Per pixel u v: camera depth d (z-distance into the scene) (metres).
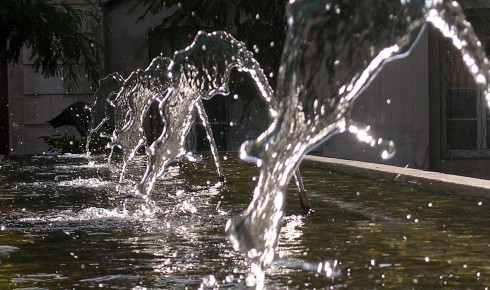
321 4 3.51
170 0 18.31
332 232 5.82
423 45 20.16
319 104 3.60
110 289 4.06
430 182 8.55
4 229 6.09
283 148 3.59
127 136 11.69
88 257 4.92
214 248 5.14
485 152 20.30
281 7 18.34
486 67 3.78
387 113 20.16
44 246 5.32
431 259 4.79
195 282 4.18
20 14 15.18
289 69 3.54
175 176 10.75
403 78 20.16
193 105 7.26
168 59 10.93
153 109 20.61
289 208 7.16
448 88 20.16
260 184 3.54
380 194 8.19
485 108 20.25
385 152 3.64
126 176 11.09
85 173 11.72
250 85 18.27
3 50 17.00
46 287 4.12
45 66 16.62
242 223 3.47
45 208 7.37
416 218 6.48
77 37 16.78
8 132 21.61
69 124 19.31
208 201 7.80
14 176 11.23
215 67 7.20
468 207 7.07
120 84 17.66
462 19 3.70
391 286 4.09
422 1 3.64
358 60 3.61
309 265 4.61
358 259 4.80
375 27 3.58
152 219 6.55
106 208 7.29
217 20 18.36
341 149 20.23
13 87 21.25
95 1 20.66
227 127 21.02
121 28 20.94
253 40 18.38
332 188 8.88
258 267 3.57
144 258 4.85
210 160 14.02
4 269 4.60
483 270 4.48
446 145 20.28
